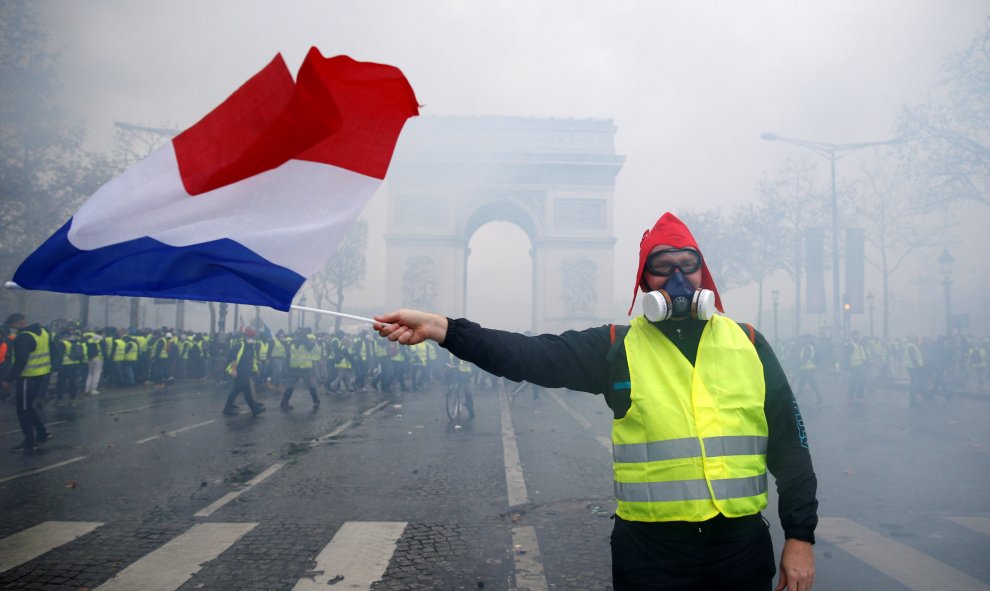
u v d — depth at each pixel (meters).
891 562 4.93
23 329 10.20
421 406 17.31
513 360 2.29
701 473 2.22
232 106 3.04
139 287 2.96
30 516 6.32
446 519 6.17
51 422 13.57
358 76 2.97
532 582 4.59
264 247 3.02
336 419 14.23
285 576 4.73
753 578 2.22
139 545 5.43
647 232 2.63
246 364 14.80
